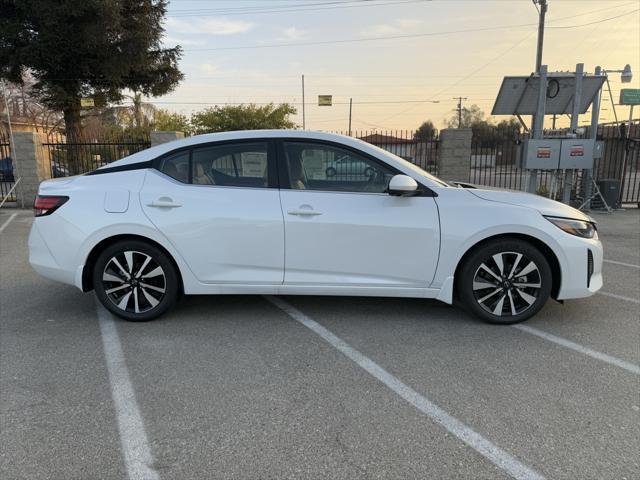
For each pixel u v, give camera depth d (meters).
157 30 18.88
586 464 2.36
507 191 4.36
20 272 5.99
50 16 15.16
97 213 4.06
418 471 2.32
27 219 10.98
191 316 4.38
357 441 2.55
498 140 13.60
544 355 3.56
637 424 2.68
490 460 2.39
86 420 2.75
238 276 4.07
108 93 19.42
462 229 3.93
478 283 4.06
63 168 14.84
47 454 2.45
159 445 2.52
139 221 4.01
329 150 4.06
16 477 2.29
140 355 3.58
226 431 2.64
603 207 11.49
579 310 4.51
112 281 4.17
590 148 9.48
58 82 17.11
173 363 3.45
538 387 3.10
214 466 2.36
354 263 4.01
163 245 4.04
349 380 3.20
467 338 3.87
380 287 4.04
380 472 2.31
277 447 2.50
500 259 4.01
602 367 3.37
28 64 16.19
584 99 10.08
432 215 3.95
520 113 10.48
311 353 3.61
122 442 2.54
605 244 7.79
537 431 2.63
